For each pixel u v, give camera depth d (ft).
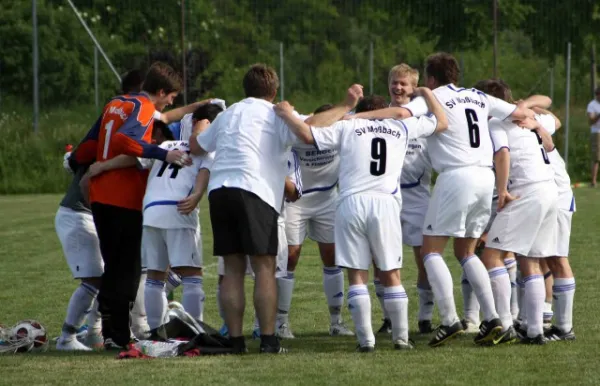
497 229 53.47
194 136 53.06
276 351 51.01
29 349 53.62
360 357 49.32
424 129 52.19
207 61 219.82
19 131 182.70
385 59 257.14
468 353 50.03
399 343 52.08
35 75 181.16
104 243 53.67
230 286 51.29
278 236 55.11
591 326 58.39
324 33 271.28
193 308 54.08
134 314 57.67
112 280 53.67
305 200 60.44
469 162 52.75
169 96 56.34
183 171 53.72
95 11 254.27
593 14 232.53
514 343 53.21
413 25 246.27
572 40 234.38
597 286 73.67
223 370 46.01
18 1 245.04
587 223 115.55
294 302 71.36
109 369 46.52
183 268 54.39
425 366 46.65
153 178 54.08
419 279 60.29
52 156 178.19
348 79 241.55
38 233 113.39
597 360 47.85
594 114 165.99
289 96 224.74
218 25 264.31
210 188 50.80
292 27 270.46
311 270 86.33
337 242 51.93
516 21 237.66
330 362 47.85
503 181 52.85
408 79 57.31
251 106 51.67
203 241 106.73
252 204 49.83
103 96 232.94
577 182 179.01
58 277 82.64
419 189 60.54
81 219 55.67
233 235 50.55
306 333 60.44
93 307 56.90
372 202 51.13
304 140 51.01
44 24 239.71
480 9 236.63
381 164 51.55
